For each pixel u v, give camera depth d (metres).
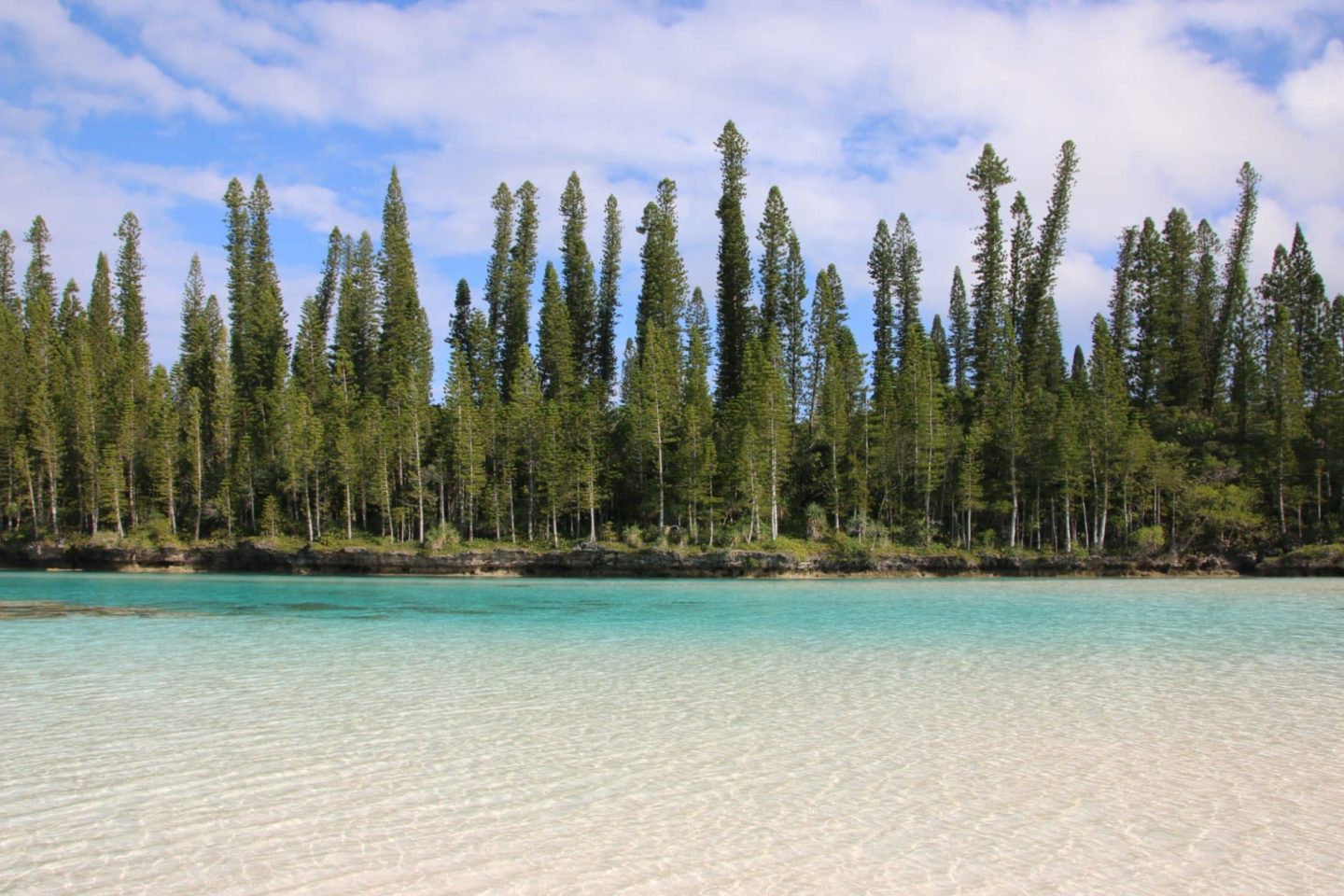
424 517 87.25
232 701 18.27
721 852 9.95
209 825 10.73
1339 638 28.25
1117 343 98.81
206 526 88.81
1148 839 10.43
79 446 89.94
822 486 85.06
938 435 81.12
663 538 76.19
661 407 85.56
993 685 20.08
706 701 18.28
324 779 12.60
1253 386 86.06
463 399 87.75
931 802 11.73
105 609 39.72
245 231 109.88
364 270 112.81
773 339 91.00
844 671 22.16
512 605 43.88
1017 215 94.38
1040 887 9.09
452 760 13.66
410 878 9.20
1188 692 19.22
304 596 49.34
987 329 91.19
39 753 13.94
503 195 110.00
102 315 108.94
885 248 100.75
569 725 16.02
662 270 98.94
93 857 9.72
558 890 8.92
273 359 103.56
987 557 71.88
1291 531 72.38
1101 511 77.31
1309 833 10.65
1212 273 100.94
